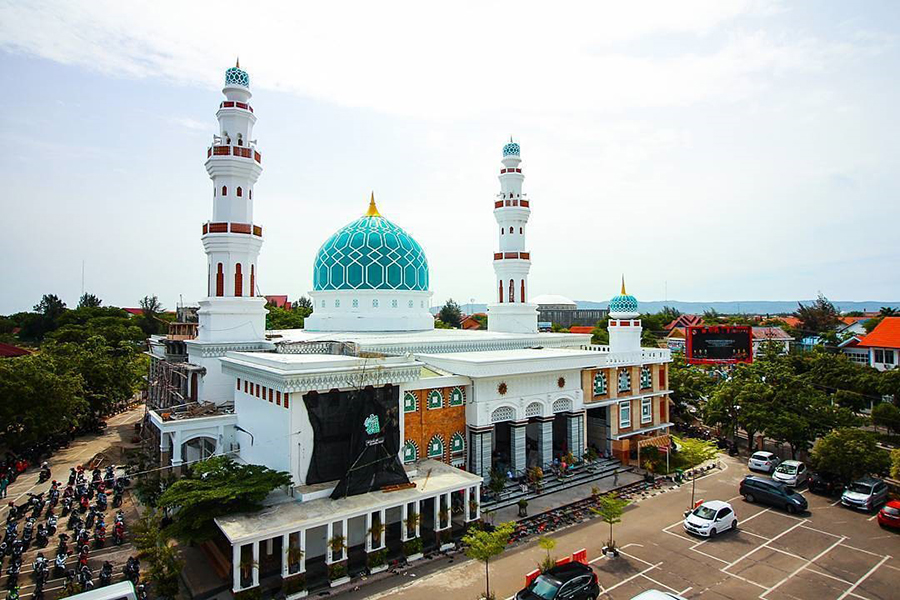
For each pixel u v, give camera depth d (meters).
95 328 103.69
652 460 49.81
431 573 29.27
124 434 62.12
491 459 43.41
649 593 22.89
